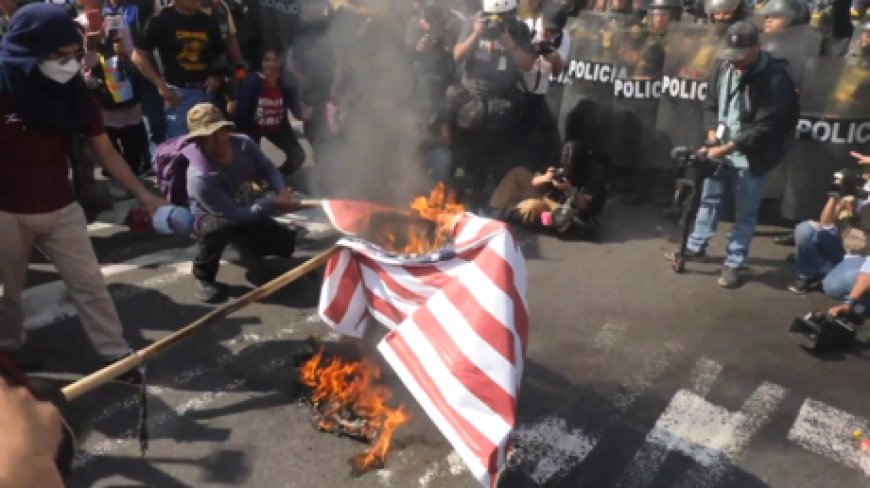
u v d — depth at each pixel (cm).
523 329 322
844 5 805
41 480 143
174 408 403
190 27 644
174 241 622
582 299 543
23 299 509
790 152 645
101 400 406
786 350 481
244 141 525
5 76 343
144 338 471
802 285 564
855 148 626
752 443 390
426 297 357
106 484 347
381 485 352
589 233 652
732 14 655
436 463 366
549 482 357
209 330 482
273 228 542
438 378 317
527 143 710
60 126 362
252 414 400
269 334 480
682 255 591
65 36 343
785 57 635
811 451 385
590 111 716
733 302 546
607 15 709
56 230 383
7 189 365
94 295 402
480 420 308
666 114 701
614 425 401
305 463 365
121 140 694
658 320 516
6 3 579
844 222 543
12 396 151
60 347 454
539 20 704
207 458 366
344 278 378
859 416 415
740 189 552
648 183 743
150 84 731
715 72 557
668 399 425
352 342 466
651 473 366
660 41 688
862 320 514
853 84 610
